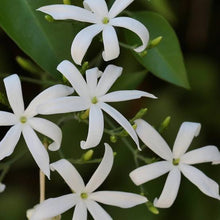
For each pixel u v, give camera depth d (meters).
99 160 0.40
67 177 0.39
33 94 0.44
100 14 0.39
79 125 0.43
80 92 0.39
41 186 0.39
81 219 0.39
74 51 0.39
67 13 0.39
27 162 0.44
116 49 0.39
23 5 0.40
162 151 0.40
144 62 0.41
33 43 0.39
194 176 0.40
